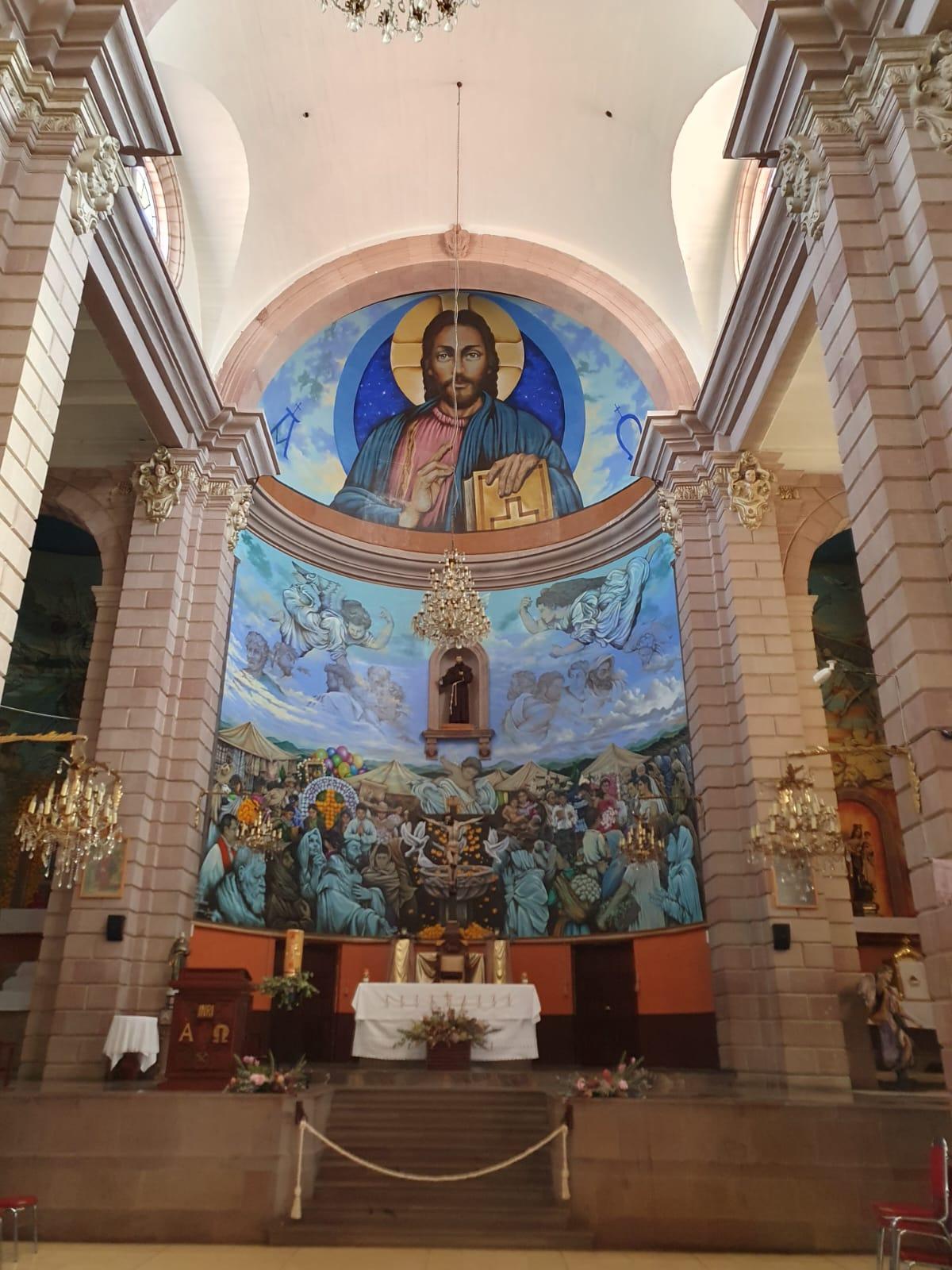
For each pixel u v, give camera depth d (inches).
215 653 546.9
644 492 672.4
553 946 634.8
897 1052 452.4
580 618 708.0
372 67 558.6
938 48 324.8
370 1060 524.4
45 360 330.0
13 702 637.3
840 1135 301.1
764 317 475.5
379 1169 297.9
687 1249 291.1
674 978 577.0
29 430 318.7
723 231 589.0
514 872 663.8
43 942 470.3
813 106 355.3
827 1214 293.3
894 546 296.4
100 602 542.3
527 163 629.9
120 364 477.4
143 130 386.6
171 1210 296.7
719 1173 299.1
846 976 470.3
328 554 709.3
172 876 489.7
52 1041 439.8
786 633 524.1
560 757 679.7
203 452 565.9
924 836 279.0
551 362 732.0
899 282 322.0
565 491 737.0
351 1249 287.1
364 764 682.8
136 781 489.4
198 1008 374.6
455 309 713.0
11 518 307.9
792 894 469.7
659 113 555.5
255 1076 325.4
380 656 721.6
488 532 757.9
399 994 497.4
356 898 643.5
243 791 589.9
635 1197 298.5
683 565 575.5
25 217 334.0
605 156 600.4
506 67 568.7
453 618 484.1
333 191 630.5
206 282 605.6
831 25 358.9
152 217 563.2
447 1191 320.2
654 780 617.3
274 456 612.4
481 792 692.1
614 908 619.8
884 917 603.8
